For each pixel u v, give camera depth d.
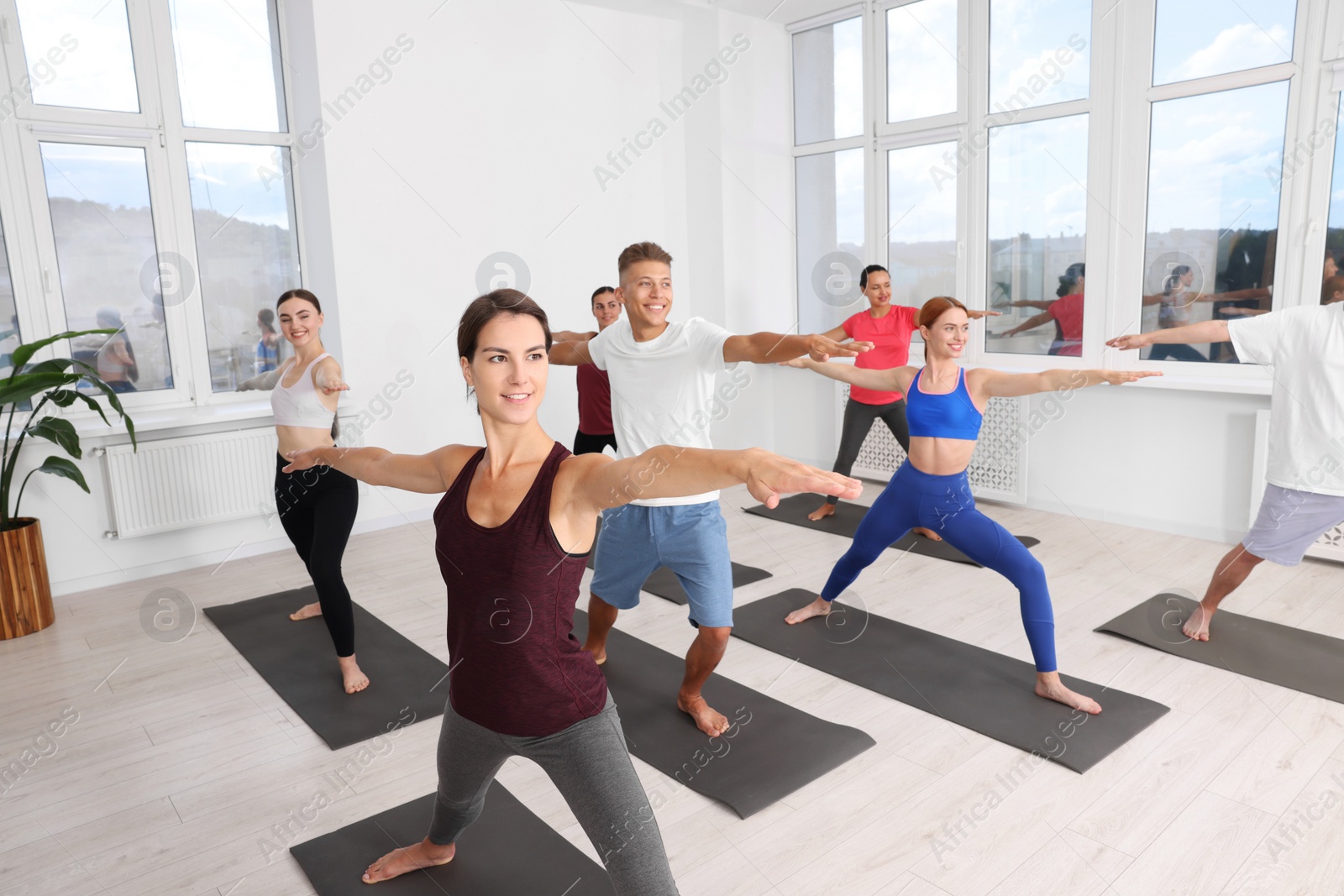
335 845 2.04
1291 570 3.76
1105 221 4.54
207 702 2.82
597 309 4.33
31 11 3.85
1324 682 2.72
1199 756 2.34
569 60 5.18
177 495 4.05
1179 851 1.95
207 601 3.76
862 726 2.57
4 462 3.44
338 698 2.82
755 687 2.84
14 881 1.96
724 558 2.40
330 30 4.28
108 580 4.00
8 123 3.82
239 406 4.50
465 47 4.75
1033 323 4.92
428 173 4.69
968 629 3.27
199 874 1.97
